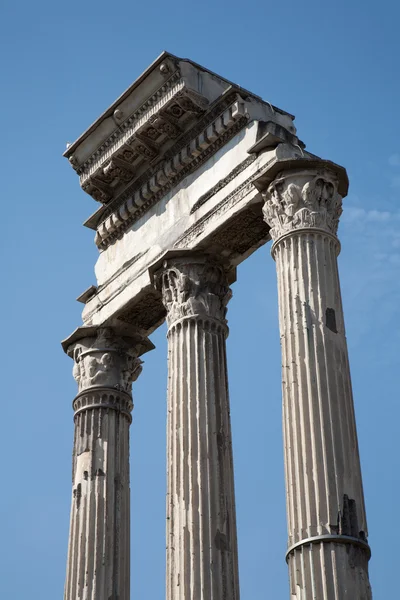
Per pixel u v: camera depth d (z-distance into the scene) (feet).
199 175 103.71
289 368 87.45
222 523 91.40
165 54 103.91
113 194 112.68
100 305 110.73
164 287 101.86
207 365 97.50
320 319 88.43
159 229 106.42
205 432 94.43
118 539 103.45
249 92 102.37
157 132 106.32
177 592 88.94
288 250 91.56
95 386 108.78
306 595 79.05
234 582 89.97
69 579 101.65
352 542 80.23
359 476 83.76
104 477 105.19
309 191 93.15
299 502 82.33
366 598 79.05
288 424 85.76
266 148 97.50
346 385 86.94
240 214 97.76
